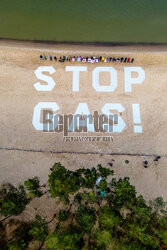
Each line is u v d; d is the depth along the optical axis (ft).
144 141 58.23
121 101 63.31
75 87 64.85
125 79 66.13
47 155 56.03
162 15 77.20
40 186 48.80
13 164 54.90
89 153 56.44
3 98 62.75
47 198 51.55
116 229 40.22
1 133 58.29
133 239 38.47
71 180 41.45
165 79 66.33
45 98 63.26
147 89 64.95
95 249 39.24
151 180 53.88
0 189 51.67
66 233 39.11
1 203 43.47
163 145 57.72
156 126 60.13
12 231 48.21
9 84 64.59
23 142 57.57
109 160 55.62
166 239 37.50
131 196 41.14
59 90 64.39
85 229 40.65
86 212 42.32
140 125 60.29
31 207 50.72
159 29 74.69
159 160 55.88
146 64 68.39
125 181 42.88
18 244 39.91
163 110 62.18
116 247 37.60
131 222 39.50
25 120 60.29
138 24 75.61
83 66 67.41
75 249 36.29
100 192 48.75
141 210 39.70
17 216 49.90
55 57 65.98
